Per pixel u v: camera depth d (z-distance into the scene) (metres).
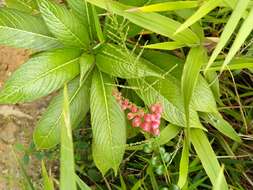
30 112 0.44
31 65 0.33
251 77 0.40
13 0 0.38
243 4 0.28
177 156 0.39
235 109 0.41
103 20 0.41
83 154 0.41
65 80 0.34
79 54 0.36
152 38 0.40
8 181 0.42
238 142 0.38
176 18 0.38
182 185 0.34
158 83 0.34
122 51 0.34
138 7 0.32
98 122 0.35
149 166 0.37
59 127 0.36
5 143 0.43
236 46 0.28
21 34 0.34
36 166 0.42
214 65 0.35
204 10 0.30
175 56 0.38
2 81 0.44
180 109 0.34
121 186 0.39
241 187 0.38
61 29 0.34
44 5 0.33
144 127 0.33
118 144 0.35
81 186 0.31
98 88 0.35
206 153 0.35
